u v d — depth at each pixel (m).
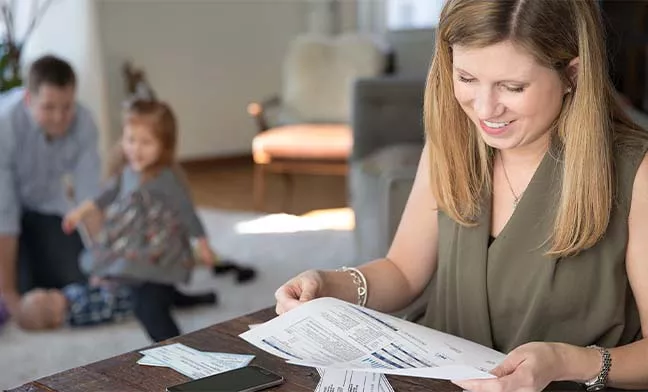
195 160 6.57
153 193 2.86
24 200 3.25
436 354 1.06
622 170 1.20
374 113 4.07
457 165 1.30
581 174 1.16
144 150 2.86
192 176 6.23
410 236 1.44
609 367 1.09
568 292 1.23
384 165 3.21
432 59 1.29
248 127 6.82
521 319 1.29
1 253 3.07
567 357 1.07
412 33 5.84
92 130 3.26
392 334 1.11
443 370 0.99
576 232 1.18
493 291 1.29
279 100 5.70
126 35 6.10
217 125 6.65
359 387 1.05
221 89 6.62
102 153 5.08
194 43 6.43
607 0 3.08
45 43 5.04
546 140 1.24
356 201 3.38
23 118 3.11
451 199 1.30
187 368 1.12
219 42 6.55
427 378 1.07
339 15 6.70
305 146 4.76
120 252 2.79
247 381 1.05
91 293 3.10
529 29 1.05
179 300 3.19
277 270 3.74
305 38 5.62
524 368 1.01
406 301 1.43
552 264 1.22
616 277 1.23
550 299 1.24
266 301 3.33
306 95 5.48
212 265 3.04
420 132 4.05
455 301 1.35
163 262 2.79
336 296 1.34
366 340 1.09
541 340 1.27
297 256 3.95
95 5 5.08
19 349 2.86
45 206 3.29
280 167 4.86
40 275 3.32
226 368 1.11
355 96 4.09
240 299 3.35
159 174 2.89
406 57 5.61
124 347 2.88
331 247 4.11
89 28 5.01
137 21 6.13
